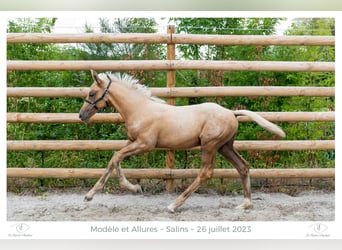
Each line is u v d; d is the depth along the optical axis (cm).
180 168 502
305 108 514
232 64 466
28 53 519
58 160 501
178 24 542
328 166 514
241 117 466
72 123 496
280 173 473
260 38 468
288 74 509
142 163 501
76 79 526
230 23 536
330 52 525
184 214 403
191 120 396
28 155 503
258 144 470
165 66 461
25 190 482
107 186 488
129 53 526
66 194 473
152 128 396
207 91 464
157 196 464
